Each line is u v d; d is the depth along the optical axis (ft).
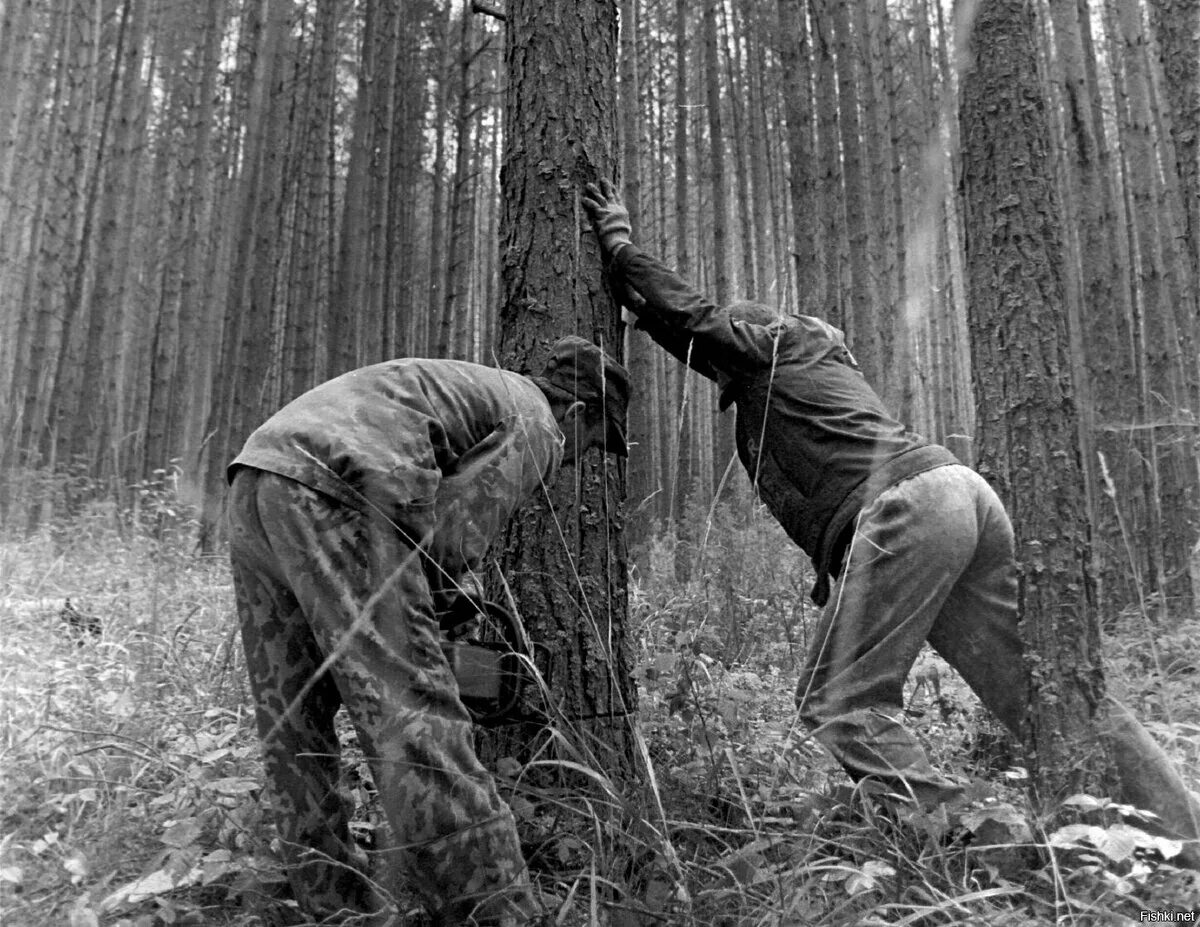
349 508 6.36
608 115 10.03
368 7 42.16
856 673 8.00
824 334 9.21
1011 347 7.68
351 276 39.91
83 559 17.57
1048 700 7.16
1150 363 25.09
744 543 16.49
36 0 40.63
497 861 6.15
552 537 9.00
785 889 6.54
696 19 52.75
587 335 9.37
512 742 8.53
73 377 39.60
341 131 57.41
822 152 31.45
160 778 8.36
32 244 41.27
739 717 8.99
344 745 8.92
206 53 43.21
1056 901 5.92
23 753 8.15
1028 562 7.36
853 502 8.32
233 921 6.59
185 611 13.92
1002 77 8.07
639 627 12.53
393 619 6.26
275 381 50.62
